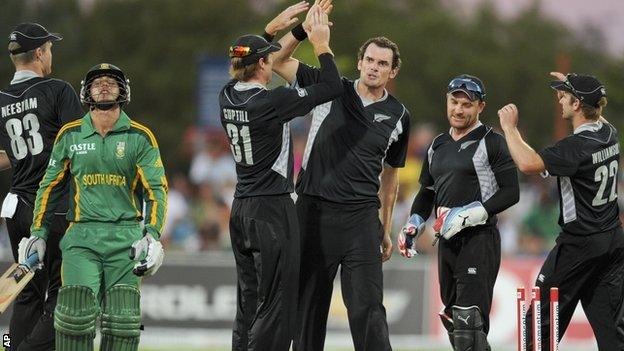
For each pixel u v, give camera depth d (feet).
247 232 101.81
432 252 198.49
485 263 109.50
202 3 519.60
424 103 477.77
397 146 107.76
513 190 107.96
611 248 107.96
